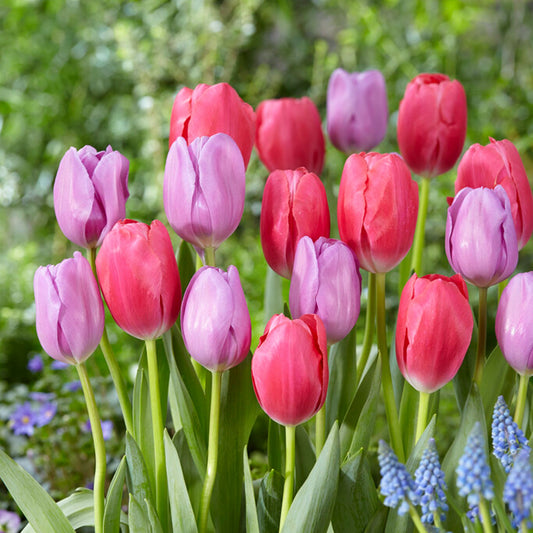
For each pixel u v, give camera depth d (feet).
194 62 9.22
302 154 3.91
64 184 3.26
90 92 10.30
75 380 5.67
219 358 3.16
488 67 9.78
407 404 3.50
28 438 5.24
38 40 9.95
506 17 9.61
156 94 8.75
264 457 4.91
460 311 3.10
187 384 3.41
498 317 3.20
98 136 10.34
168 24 9.54
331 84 4.15
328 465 3.10
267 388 3.09
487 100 9.04
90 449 4.74
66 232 3.29
